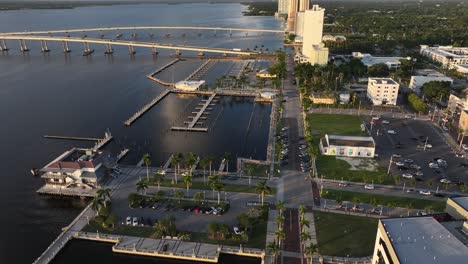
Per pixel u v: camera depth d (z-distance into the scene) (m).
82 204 176.12
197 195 165.38
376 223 154.50
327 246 141.12
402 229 112.81
